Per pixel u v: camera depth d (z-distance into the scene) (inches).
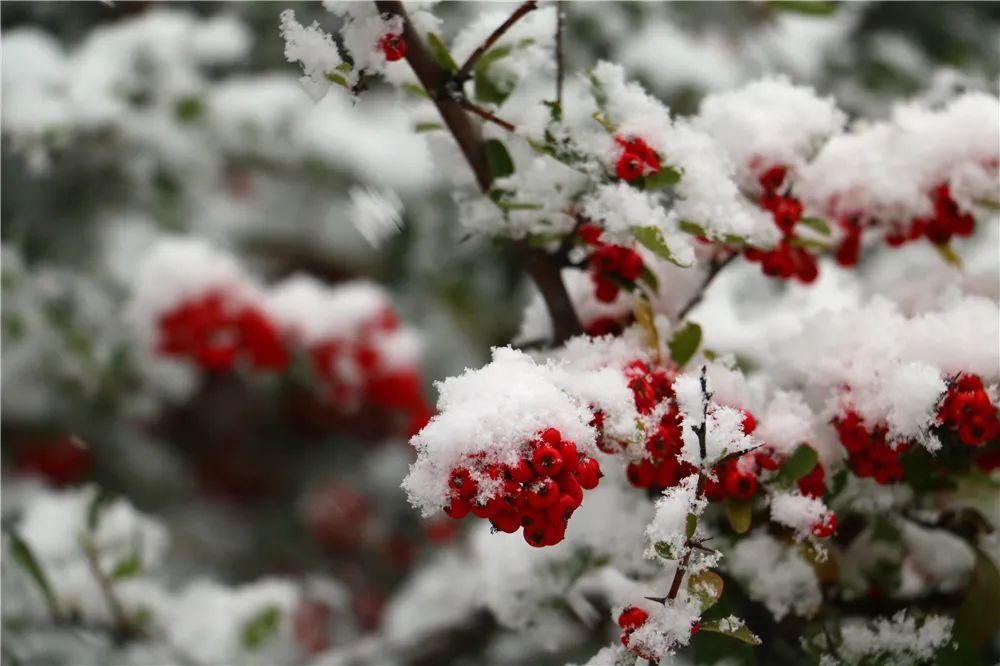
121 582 33.2
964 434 25.8
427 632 34.9
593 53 43.3
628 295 28.2
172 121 48.9
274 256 67.2
